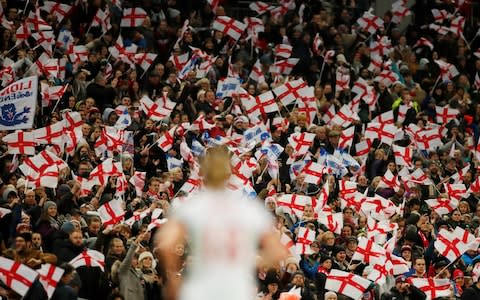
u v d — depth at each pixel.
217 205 21.64
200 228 21.55
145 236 49.28
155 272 48.34
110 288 47.53
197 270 21.56
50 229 49.56
